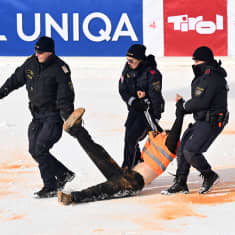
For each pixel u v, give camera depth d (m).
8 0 56.97
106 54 58.62
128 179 19.64
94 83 48.75
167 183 22.23
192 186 21.70
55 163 20.67
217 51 59.44
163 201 19.27
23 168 24.91
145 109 22.12
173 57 59.16
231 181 22.33
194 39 59.28
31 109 20.61
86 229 16.02
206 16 59.06
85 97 43.88
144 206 18.58
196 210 18.02
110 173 19.53
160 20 58.78
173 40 59.16
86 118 37.34
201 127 19.91
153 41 58.94
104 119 37.03
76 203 19.00
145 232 15.70
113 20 58.25
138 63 22.20
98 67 54.69
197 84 19.83
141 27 58.72
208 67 19.81
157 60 57.88
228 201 19.17
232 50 59.50
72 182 22.34
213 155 27.47
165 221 16.80
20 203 19.14
